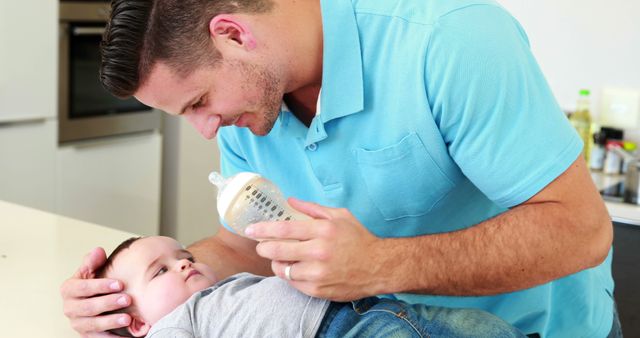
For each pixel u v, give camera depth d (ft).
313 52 4.39
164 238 5.22
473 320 4.54
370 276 3.99
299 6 4.35
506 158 4.09
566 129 4.14
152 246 5.08
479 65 4.01
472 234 4.16
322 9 4.33
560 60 9.22
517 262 4.08
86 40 11.41
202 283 4.97
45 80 10.73
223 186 4.13
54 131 11.04
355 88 4.37
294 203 4.08
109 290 4.70
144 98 4.21
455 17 4.12
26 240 6.13
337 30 4.31
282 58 4.27
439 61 4.10
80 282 4.71
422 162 4.44
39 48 10.56
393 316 4.43
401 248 4.05
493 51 4.01
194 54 4.01
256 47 4.16
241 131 5.09
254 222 4.06
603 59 9.00
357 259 3.92
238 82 4.16
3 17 10.07
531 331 5.14
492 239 4.11
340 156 4.62
